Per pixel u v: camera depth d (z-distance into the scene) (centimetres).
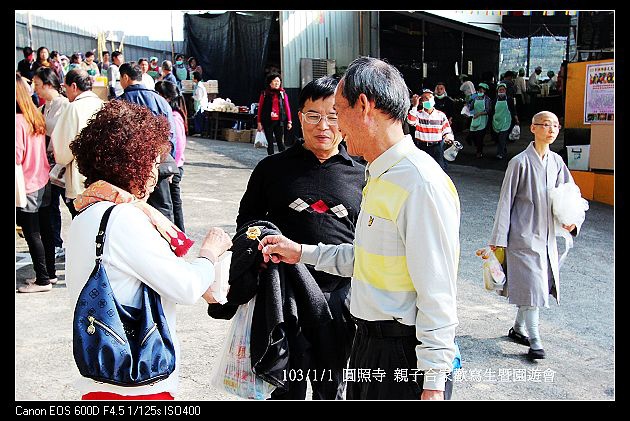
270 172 293
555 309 537
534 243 438
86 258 207
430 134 1042
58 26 1798
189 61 1823
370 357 233
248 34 1675
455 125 1747
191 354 429
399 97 220
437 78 1781
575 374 418
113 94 1321
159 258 209
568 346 463
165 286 210
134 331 208
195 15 1886
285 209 288
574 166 1051
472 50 1864
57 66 1403
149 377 207
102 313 201
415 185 213
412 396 228
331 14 1541
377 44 1606
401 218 215
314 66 1525
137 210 214
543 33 1833
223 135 1606
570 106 1052
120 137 212
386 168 222
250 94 1695
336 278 288
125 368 203
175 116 630
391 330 226
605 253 709
